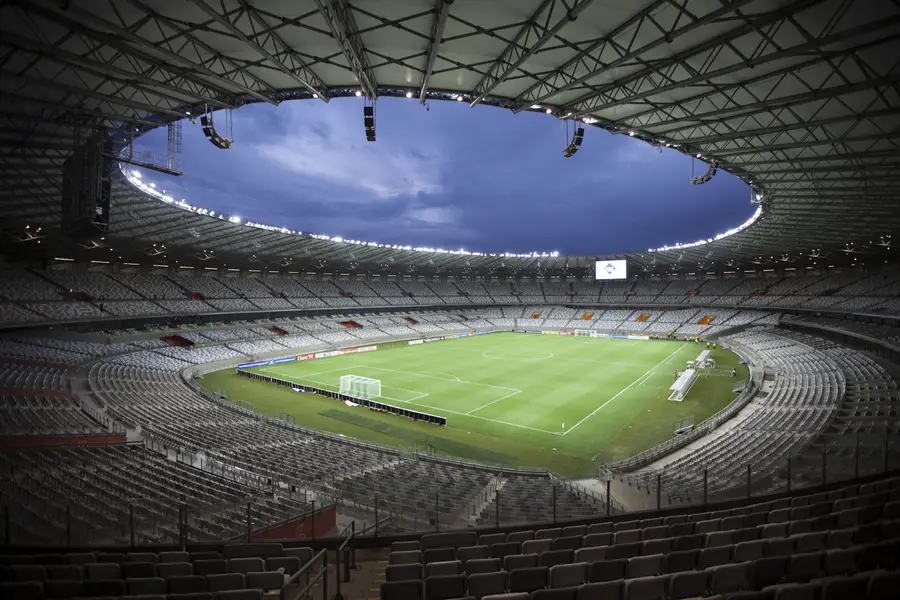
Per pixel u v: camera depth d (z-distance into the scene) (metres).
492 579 7.53
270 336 60.94
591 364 52.62
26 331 43.75
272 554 10.14
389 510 16.34
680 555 8.01
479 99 17.75
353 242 58.22
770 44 13.52
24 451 18.88
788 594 5.84
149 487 16.02
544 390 40.16
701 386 41.09
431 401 36.75
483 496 17.81
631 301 93.38
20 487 14.71
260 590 6.98
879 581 5.81
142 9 12.19
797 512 10.73
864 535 8.52
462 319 91.19
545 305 100.12
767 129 19.02
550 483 20.06
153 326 54.84
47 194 29.11
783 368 41.69
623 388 40.69
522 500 16.97
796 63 14.35
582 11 12.66
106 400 29.50
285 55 15.35
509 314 97.00
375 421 32.06
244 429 26.91
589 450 26.36
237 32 12.11
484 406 35.28
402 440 28.33
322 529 14.50
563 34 13.94
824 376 34.53
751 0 10.51
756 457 19.89
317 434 28.00
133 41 12.84
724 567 7.03
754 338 60.41
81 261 51.88
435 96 18.70
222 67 16.17
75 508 13.66
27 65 14.27
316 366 52.00
